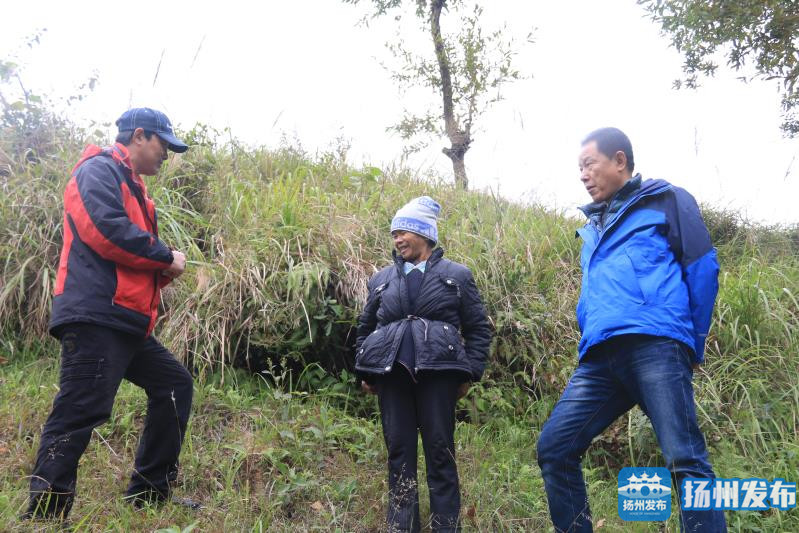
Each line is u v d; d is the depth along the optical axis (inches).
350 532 120.8
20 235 187.0
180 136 241.1
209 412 155.1
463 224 228.4
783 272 220.8
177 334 171.5
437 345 120.1
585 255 118.6
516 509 132.1
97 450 137.3
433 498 119.2
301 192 233.6
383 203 228.2
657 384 102.1
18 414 144.3
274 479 132.8
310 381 172.1
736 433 156.7
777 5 276.5
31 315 179.9
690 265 107.0
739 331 185.5
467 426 166.1
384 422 124.6
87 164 115.5
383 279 133.1
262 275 182.9
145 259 113.7
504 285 197.8
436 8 395.9
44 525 103.9
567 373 177.8
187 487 131.9
